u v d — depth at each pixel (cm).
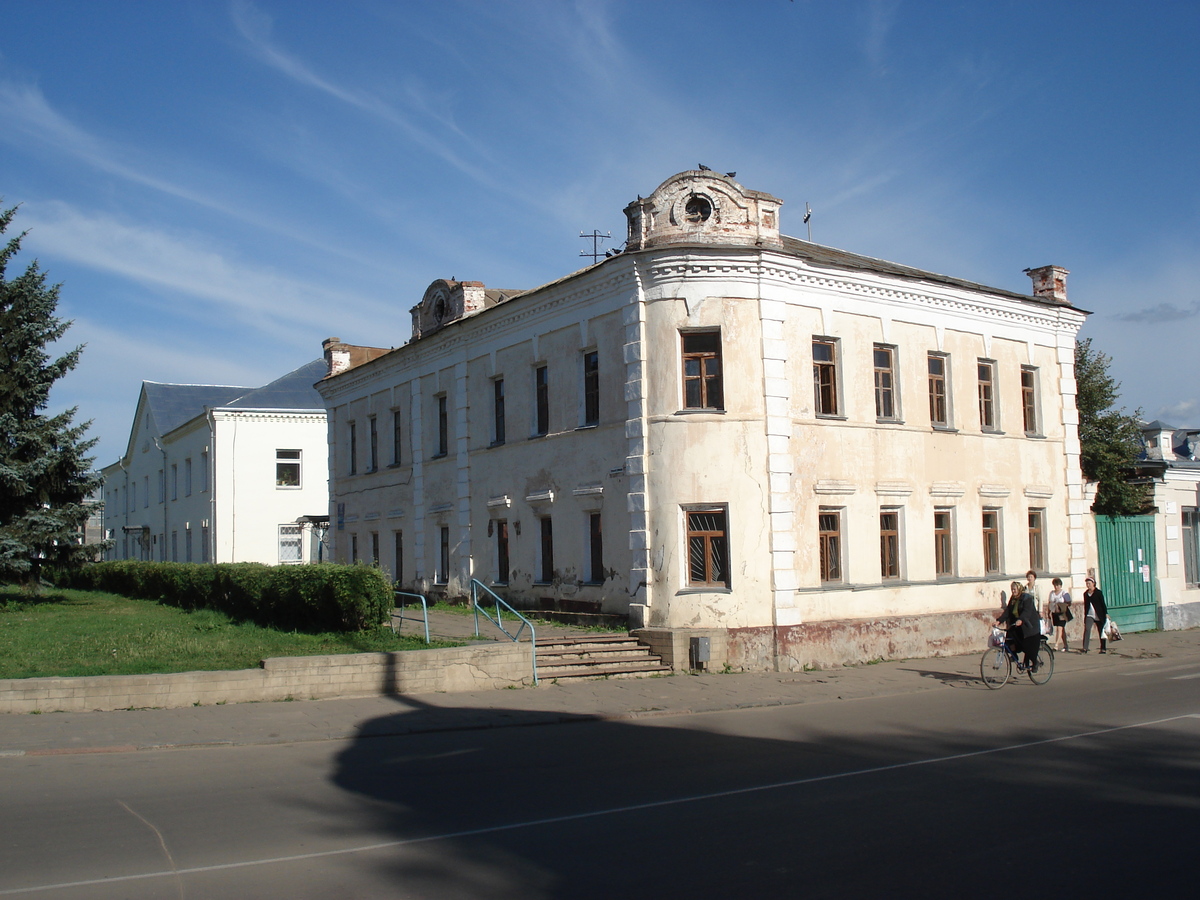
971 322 2542
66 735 1269
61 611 2672
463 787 1006
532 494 2462
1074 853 748
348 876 707
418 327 3081
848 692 1753
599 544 2288
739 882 685
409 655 1652
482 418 2708
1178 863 723
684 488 2039
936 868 712
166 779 1050
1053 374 2766
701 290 2059
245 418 4466
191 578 2694
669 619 2028
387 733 1343
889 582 2277
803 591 2088
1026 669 1877
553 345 2417
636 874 705
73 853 768
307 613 2033
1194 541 3316
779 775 1052
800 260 2127
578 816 877
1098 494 3125
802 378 2147
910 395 2370
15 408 2658
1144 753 1160
